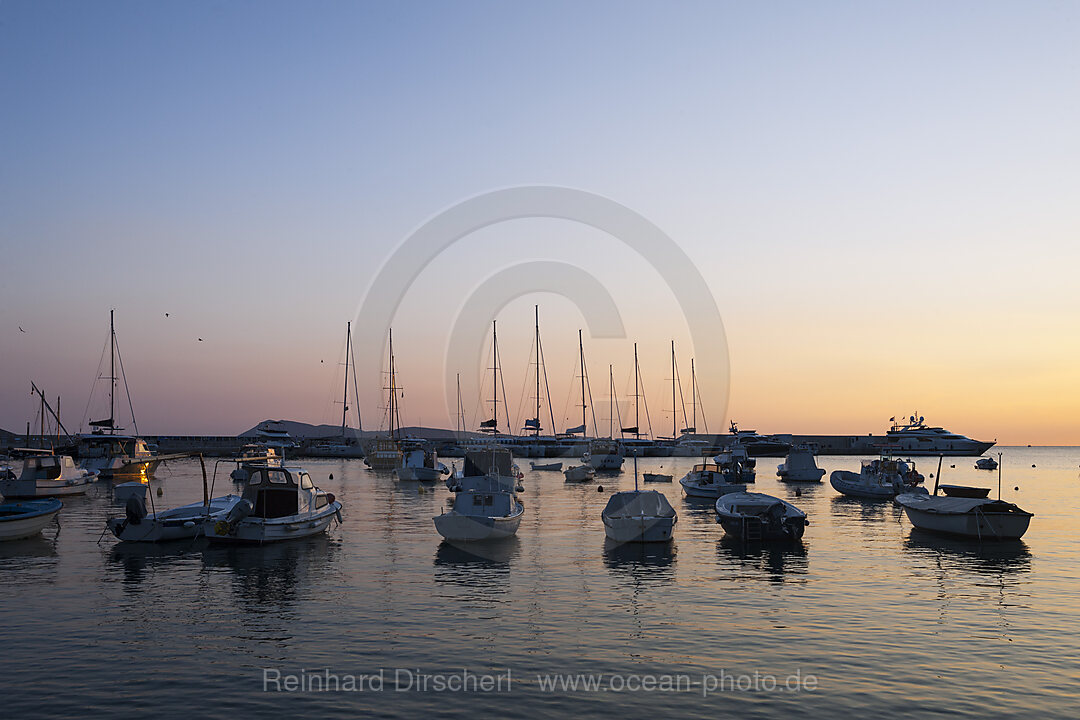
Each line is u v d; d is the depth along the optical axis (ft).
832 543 124.16
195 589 87.92
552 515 164.55
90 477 225.35
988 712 51.96
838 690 55.88
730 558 109.19
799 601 82.43
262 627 72.02
